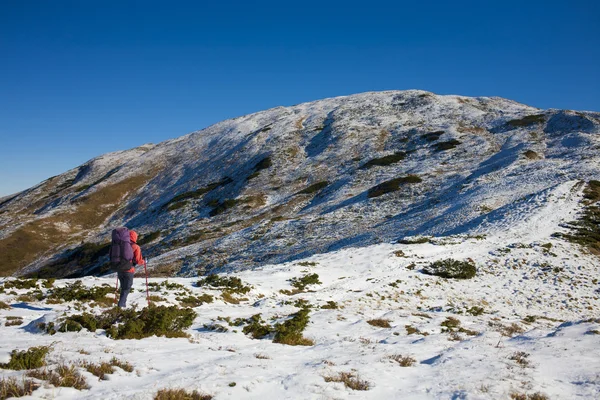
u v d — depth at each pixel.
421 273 26.25
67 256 78.00
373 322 13.37
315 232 52.62
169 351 7.98
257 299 18.61
